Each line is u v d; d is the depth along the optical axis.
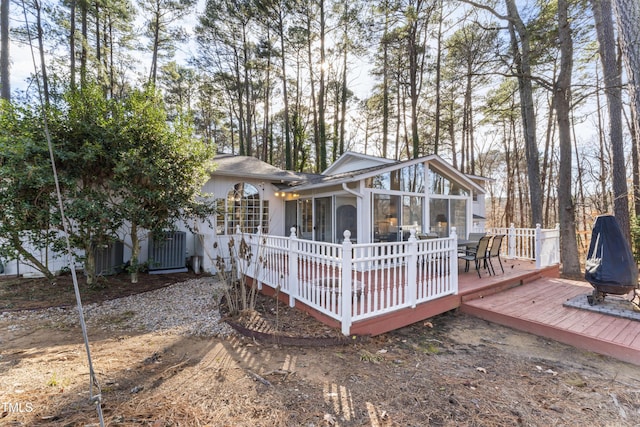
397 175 7.45
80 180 5.89
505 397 2.68
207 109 23.78
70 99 5.65
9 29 8.31
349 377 2.99
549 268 7.54
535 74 10.10
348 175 7.81
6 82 8.24
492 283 5.84
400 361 3.37
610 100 7.58
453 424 2.30
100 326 4.34
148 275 7.57
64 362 3.18
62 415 2.26
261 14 17.92
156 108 6.50
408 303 4.39
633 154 10.80
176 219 7.19
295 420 2.32
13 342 3.74
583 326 4.06
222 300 5.45
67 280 6.73
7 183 5.02
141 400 2.51
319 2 18.25
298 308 4.84
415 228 7.74
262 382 2.86
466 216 9.02
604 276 4.68
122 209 5.77
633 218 8.71
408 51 16.77
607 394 2.75
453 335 4.22
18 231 5.41
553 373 3.13
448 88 16.64
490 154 21.17
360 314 3.88
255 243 6.18
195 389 2.71
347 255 3.70
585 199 13.96
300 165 22.95
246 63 19.47
